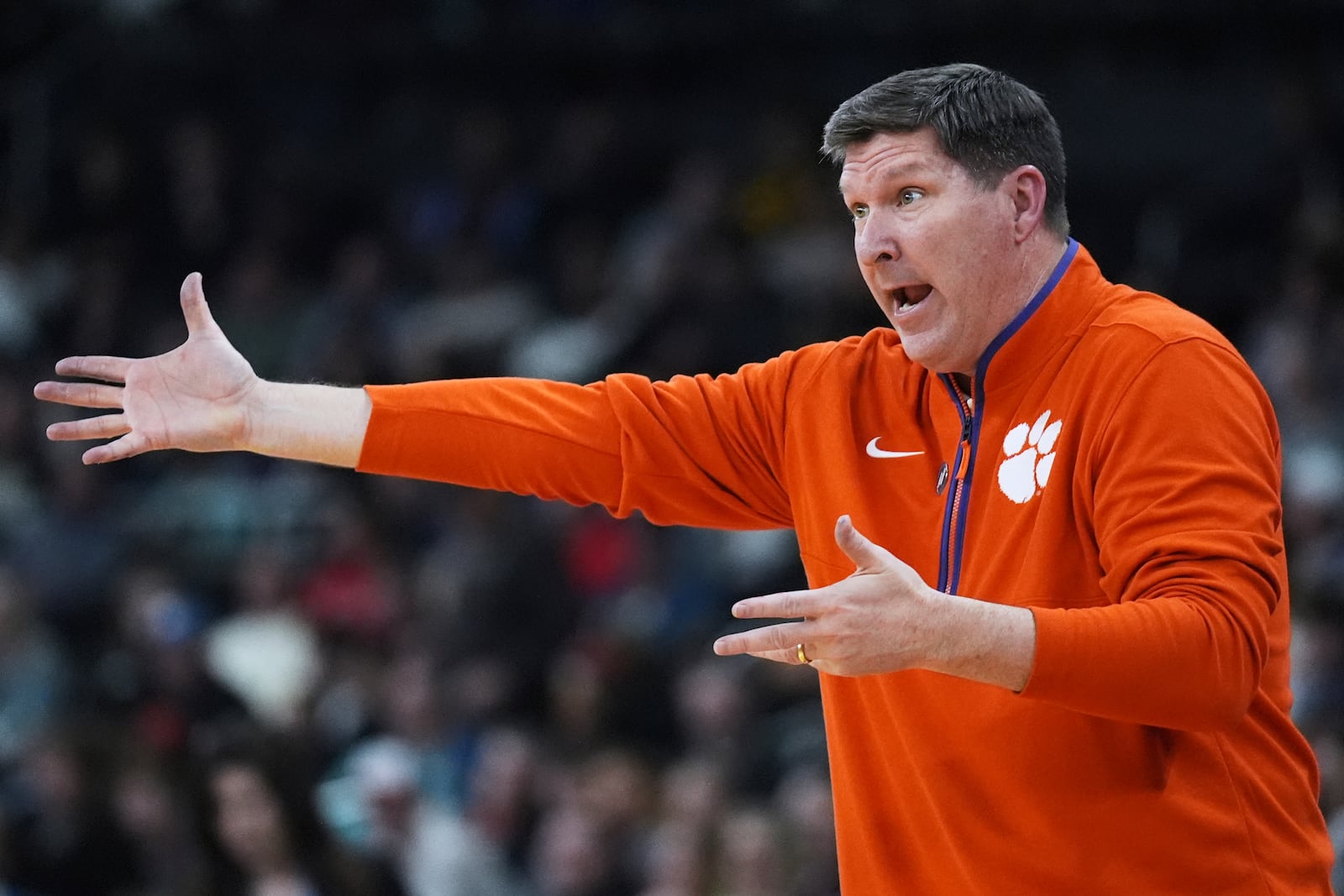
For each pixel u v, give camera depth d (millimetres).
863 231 9922
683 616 30922
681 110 40250
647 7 39562
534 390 11109
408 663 28594
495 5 39969
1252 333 33969
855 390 10711
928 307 9898
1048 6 37312
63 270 39750
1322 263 33125
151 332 38719
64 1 40656
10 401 36438
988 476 9930
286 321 38406
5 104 40750
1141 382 9281
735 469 11062
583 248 38656
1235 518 8859
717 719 26766
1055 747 9398
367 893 20031
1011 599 9641
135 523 34781
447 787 27062
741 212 37688
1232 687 8570
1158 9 37094
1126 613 8500
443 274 39156
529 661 30484
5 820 24719
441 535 33719
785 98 38938
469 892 23719
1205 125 37375
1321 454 30141
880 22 38312
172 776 24547
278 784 19547
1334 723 23750
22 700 30391
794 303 35125
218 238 40250
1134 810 9352
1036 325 9844
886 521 10328
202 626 32031
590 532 32812
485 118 40781
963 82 9836
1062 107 38000
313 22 40281
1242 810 9539
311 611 31891
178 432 10508
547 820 25531
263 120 41500
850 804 10414
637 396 11039
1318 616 25984
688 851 22547
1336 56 37188
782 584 30781
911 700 9836
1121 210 37312
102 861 24484
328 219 40750
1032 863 9516
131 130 40969
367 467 10867
